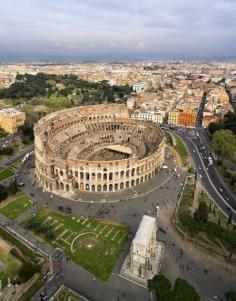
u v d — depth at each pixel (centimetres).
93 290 13225
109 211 19000
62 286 13275
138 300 12812
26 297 12650
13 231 16825
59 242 16075
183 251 15725
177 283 11994
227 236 15188
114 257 15125
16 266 14262
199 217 16925
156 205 19812
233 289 13475
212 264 14900
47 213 18562
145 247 13412
